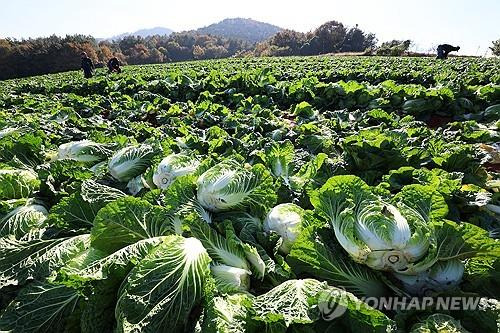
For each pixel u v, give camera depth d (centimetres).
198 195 432
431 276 338
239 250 367
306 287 306
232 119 1020
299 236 357
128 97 1553
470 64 2673
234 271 345
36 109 1368
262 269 353
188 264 306
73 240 379
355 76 1909
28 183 498
